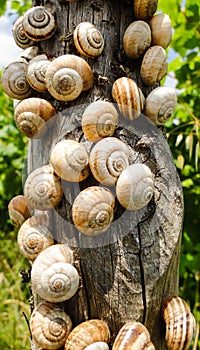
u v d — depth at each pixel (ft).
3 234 2.45
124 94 0.80
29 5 1.94
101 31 0.83
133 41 0.83
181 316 0.81
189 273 1.83
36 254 0.83
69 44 0.83
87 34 0.80
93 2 0.84
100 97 0.82
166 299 0.84
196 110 1.70
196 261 1.72
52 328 0.80
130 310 0.80
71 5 0.84
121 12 0.85
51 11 0.86
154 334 0.84
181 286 1.85
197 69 1.72
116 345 0.77
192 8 1.71
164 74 0.86
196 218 1.73
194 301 1.83
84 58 0.83
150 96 0.83
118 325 0.80
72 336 0.78
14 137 2.21
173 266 0.85
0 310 1.91
